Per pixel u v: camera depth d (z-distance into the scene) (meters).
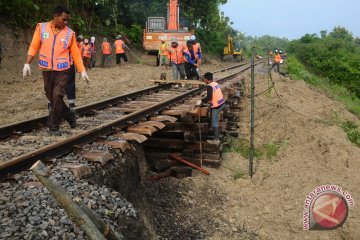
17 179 4.24
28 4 17.78
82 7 23.12
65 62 5.61
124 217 4.08
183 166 9.63
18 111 9.68
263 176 9.58
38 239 3.19
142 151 9.24
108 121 7.02
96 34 23.97
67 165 4.72
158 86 12.23
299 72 29.33
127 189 5.73
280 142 11.93
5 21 16.77
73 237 3.32
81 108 7.72
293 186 9.13
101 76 16.55
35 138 5.67
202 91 12.59
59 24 5.55
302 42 53.75
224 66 34.00
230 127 12.64
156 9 28.38
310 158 10.86
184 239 6.75
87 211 2.88
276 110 14.23
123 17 28.30
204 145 9.76
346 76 35.00
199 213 7.73
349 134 13.31
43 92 12.54
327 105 16.98
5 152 4.99
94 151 5.32
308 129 12.73
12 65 16.09
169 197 8.05
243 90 16.42
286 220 7.78
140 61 24.36
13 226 3.29
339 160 10.52
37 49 5.64
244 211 8.04
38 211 3.59
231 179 9.41
